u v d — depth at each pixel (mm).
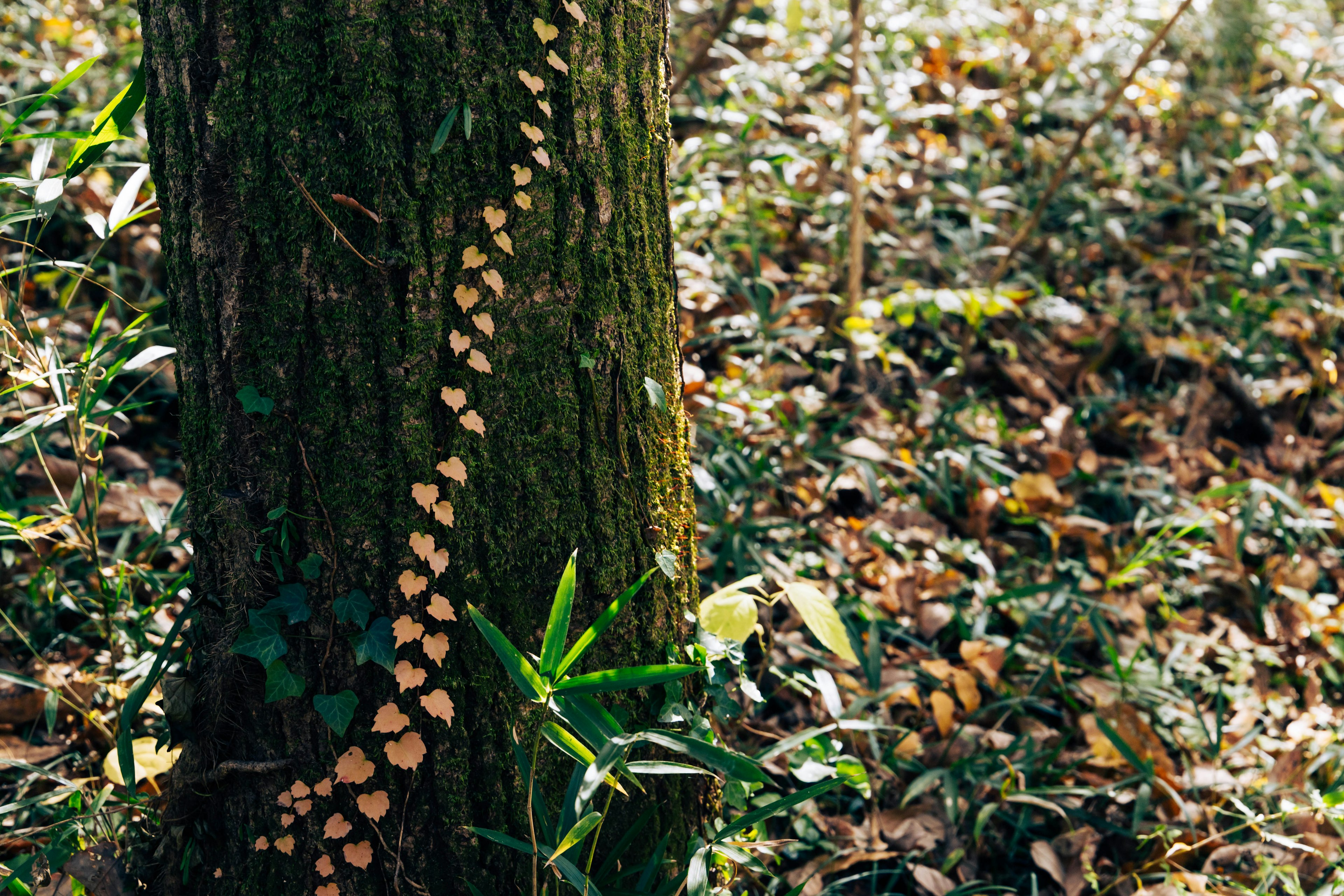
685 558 1572
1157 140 4031
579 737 1478
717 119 2865
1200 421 2809
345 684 1429
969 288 2906
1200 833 1835
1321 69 3643
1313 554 2496
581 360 1447
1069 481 2531
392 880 1453
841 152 2992
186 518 1835
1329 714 2055
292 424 1396
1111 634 1992
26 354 1567
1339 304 3105
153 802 1490
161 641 1805
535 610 1460
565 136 1409
